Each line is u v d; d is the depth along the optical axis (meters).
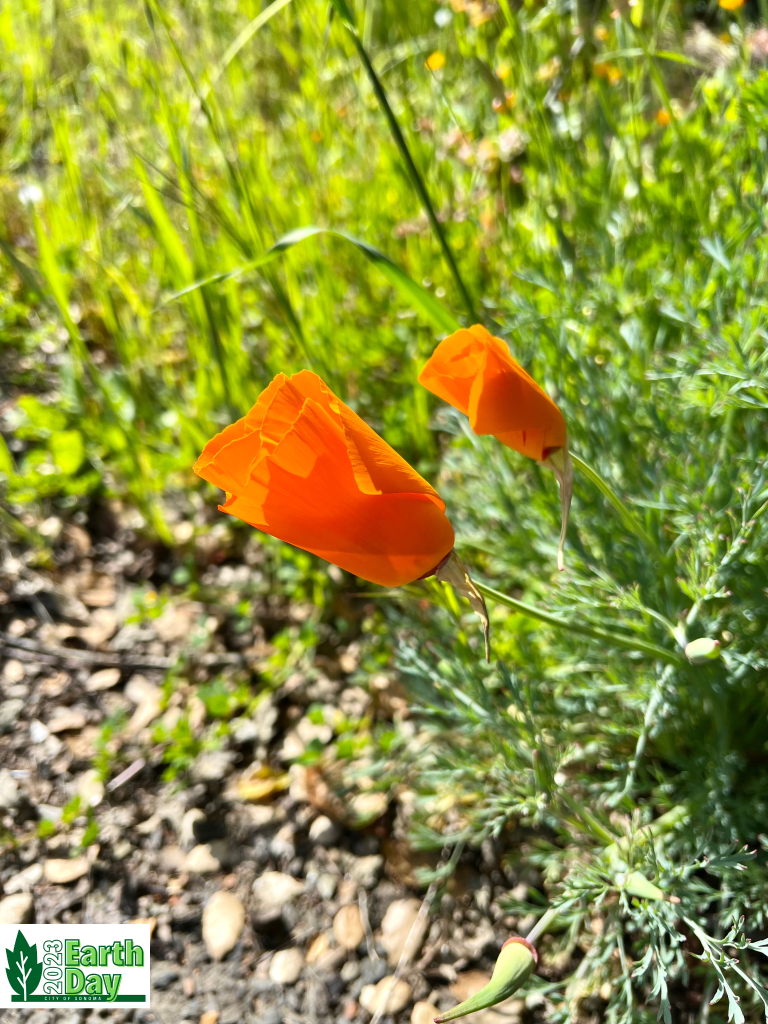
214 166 0.30
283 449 0.11
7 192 0.35
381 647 0.25
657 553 0.17
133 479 0.28
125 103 0.31
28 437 0.30
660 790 0.20
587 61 0.28
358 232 0.29
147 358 0.30
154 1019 0.19
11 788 0.23
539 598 0.22
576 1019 0.18
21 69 0.35
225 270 0.26
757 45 0.22
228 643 0.26
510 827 0.21
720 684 0.18
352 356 0.28
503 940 0.20
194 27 0.33
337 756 0.22
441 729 0.22
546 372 0.22
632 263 0.22
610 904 0.18
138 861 0.22
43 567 0.28
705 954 0.16
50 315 0.33
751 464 0.18
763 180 0.20
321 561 0.27
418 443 0.27
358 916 0.20
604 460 0.21
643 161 0.26
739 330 0.18
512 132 0.26
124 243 0.33
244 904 0.21
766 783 0.19
